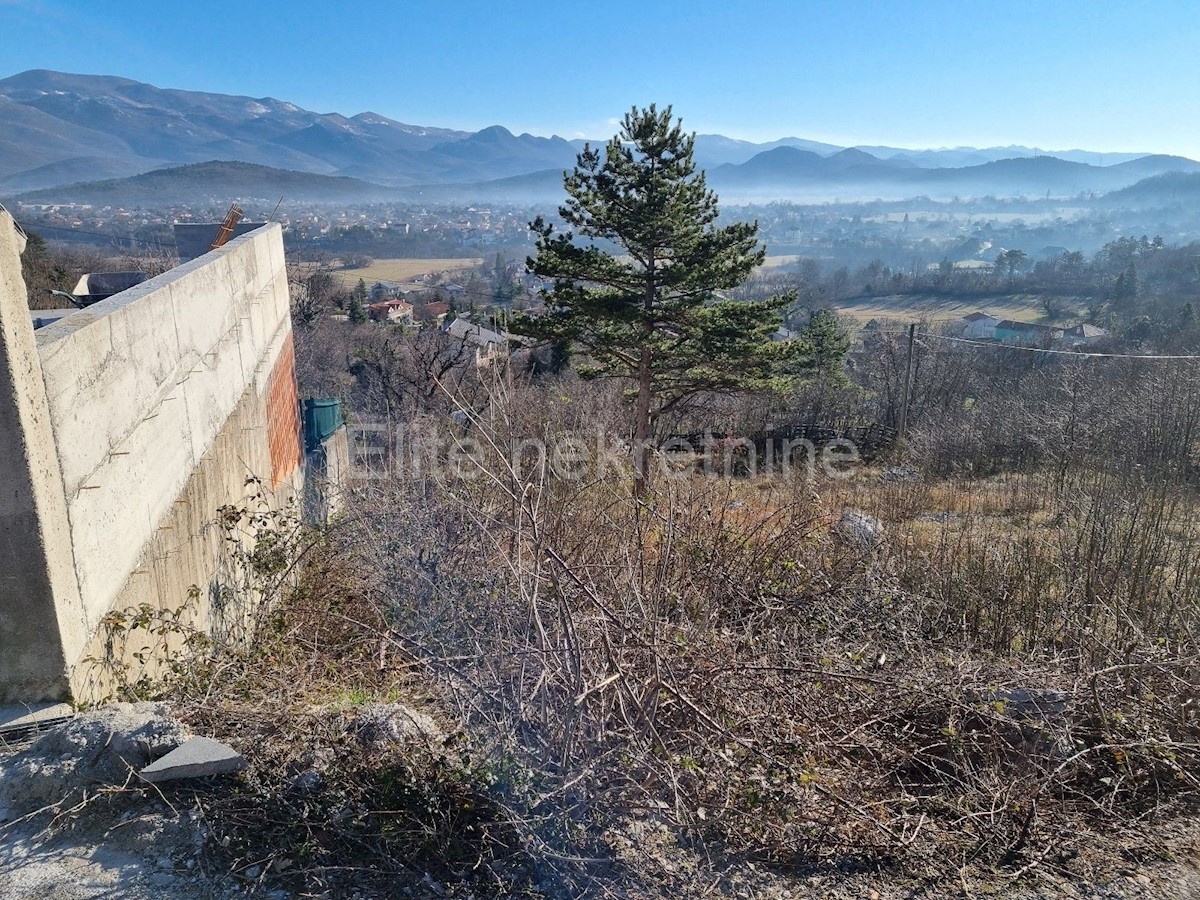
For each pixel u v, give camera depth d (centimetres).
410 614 392
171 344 383
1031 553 565
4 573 246
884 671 343
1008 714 320
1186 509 835
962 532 666
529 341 1579
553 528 399
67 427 263
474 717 283
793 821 261
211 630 429
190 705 283
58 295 976
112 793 237
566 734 255
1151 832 280
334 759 257
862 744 301
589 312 1515
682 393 1659
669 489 463
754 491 644
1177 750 319
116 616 292
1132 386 1703
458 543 447
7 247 231
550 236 1569
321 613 432
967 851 261
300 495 891
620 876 235
